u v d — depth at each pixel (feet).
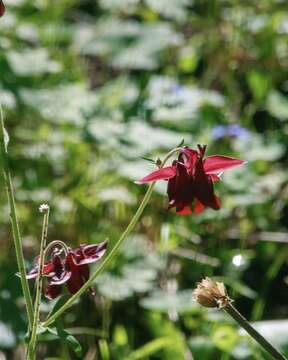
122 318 15.24
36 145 18.37
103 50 21.17
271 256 17.16
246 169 17.92
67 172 18.15
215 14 23.66
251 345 12.87
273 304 16.70
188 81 21.97
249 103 21.72
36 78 19.26
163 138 17.43
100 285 14.56
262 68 22.40
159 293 14.32
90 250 9.95
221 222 17.07
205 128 19.17
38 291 9.68
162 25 21.72
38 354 14.29
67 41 22.50
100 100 19.12
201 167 9.23
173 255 16.34
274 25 23.07
